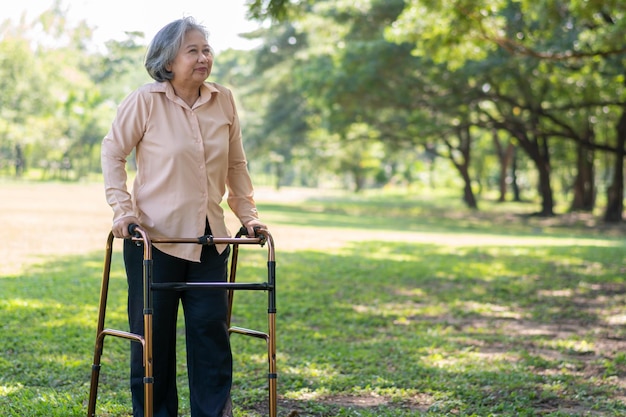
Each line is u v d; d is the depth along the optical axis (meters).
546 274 13.70
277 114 49.16
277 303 10.15
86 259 14.05
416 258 16.08
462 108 36.06
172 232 4.24
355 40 34.19
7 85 60.19
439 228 29.83
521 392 6.07
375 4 32.28
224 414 4.30
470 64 28.88
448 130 40.25
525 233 28.31
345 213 39.75
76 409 5.07
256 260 14.73
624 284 12.64
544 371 6.86
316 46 38.56
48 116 63.28
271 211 37.03
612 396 6.05
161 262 4.21
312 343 7.82
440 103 33.59
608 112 36.19
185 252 4.22
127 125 4.22
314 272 13.25
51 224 21.14
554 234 28.17
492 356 7.43
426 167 80.06
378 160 72.06
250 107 55.84
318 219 31.66
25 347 7.06
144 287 3.91
